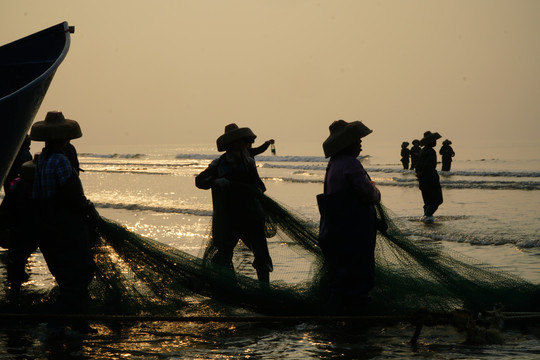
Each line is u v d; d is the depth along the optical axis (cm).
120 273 1174
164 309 1188
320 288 1194
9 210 1234
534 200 3959
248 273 1482
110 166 12350
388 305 1173
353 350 967
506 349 961
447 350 959
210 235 1387
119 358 934
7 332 1089
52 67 1002
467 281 1170
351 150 1144
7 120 967
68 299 1059
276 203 1315
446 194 4653
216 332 1095
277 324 1149
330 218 1117
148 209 3666
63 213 1045
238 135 1354
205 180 1347
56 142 1061
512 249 1952
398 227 1316
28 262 1797
